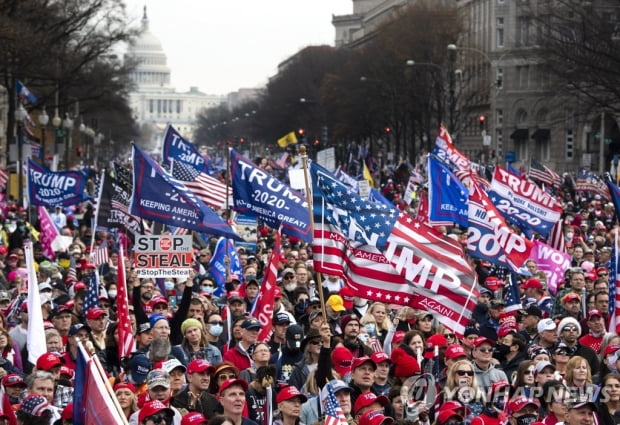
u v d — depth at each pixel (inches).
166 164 1362.0
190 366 695.7
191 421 583.2
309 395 719.7
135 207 1009.5
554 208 1365.7
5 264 1423.5
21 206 2486.5
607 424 657.6
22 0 2861.7
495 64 5698.8
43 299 981.2
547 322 879.7
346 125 6097.4
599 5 4074.8
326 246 807.1
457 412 645.9
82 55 4315.9
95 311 870.4
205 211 1005.8
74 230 2073.1
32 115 4845.0
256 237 1517.0
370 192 1374.3
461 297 797.9
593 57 3240.7
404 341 831.1
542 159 5561.0
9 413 629.9
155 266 997.8
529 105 5585.6
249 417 706.8
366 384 693.3
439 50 5078.7
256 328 816.3
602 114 3890.3
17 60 3048.7
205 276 1205.1
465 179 1744.6
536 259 1289.4
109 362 847.1
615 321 885.8
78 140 6107.3
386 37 5447.8
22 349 884.0
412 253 796.6
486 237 1146.0
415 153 5841.5
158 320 799.7
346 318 849.5
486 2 5846.5
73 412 572.4
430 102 5246.1
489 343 762.8
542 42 3516.2
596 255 1558.8
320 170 805.2
